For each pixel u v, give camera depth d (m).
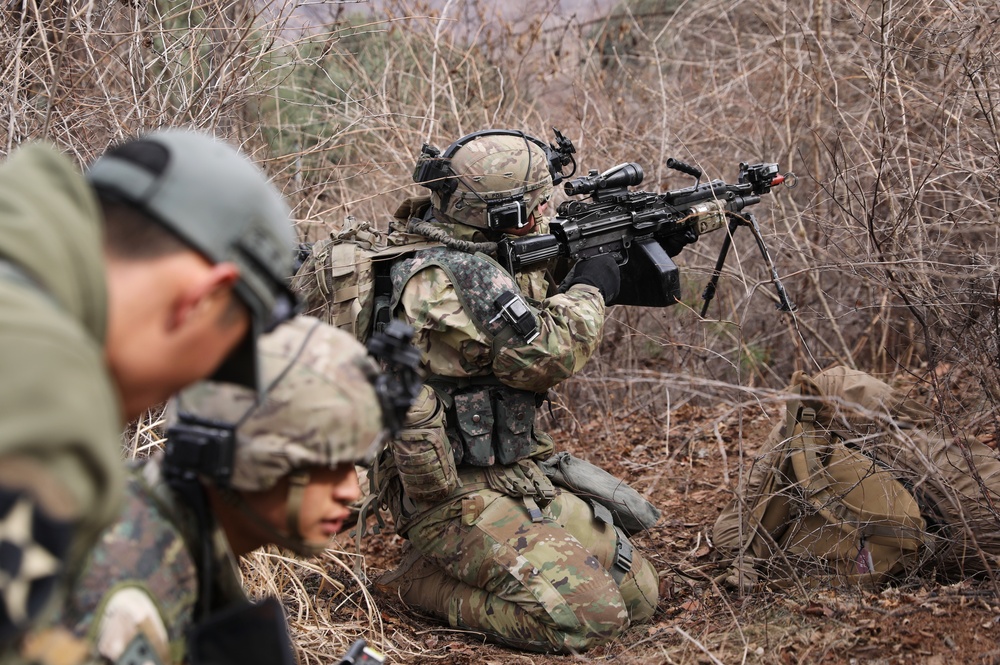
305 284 5.14
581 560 4.82
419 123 8.27
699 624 4.62
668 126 8.48
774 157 8.42
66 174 1.59
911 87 6.59
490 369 4.93
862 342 7.30
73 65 5.66
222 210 1.77
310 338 2.37
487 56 9.23
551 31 9.57
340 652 4.49
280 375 2.27
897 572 4.73
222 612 2.12
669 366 7.94
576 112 8.86
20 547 1.33
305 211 7.17
